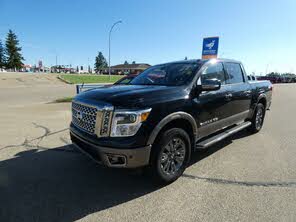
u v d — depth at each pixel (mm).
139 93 3521
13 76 38969
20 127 7094
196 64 4559
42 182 3818
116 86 4387
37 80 37125
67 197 3398
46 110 10195
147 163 3371
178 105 3691
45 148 5328
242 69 5805
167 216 2975
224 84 5004
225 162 4613
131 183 3809
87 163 4547
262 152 5164
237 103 5277
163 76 4594
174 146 3736
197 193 3498
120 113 3232
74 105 4062
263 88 6613
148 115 3328
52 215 2992
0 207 3137
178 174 3838
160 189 3621
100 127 3324
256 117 6461
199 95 4133
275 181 3852
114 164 3297
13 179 3906
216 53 10625
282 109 11492
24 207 3146
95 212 3061
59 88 25359
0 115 8961
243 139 6105
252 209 3102
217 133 4957
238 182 3824
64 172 4172
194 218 2934
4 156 4855
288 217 2938
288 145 5648
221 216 2967
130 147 3199
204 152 5156
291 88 28922
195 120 4012
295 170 4258
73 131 3941
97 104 3404
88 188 3648
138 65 117625
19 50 87188
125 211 3082
